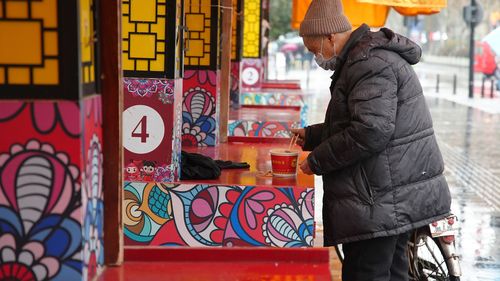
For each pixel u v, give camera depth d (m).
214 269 3.56
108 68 3.33
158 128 5.23
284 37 41.81
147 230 5.20
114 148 3.41
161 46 5.19
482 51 34.06
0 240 2.96
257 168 5.94
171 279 3.39
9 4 2.88
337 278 7.09
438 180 4.73
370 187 4.57
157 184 5.17
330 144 4.54
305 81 39.09
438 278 6.02
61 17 2.88
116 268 3.50
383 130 4.43
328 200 4.70
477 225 9.81
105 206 3.46
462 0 43.88
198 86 7.13
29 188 2.94
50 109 2.90
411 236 6.09
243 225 5.14
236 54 10.74
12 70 2.89
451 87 39.31
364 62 4.53
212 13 7.05
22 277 2.98
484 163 15.40
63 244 2.97
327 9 4.76
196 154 5.60
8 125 2.91
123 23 5.18
